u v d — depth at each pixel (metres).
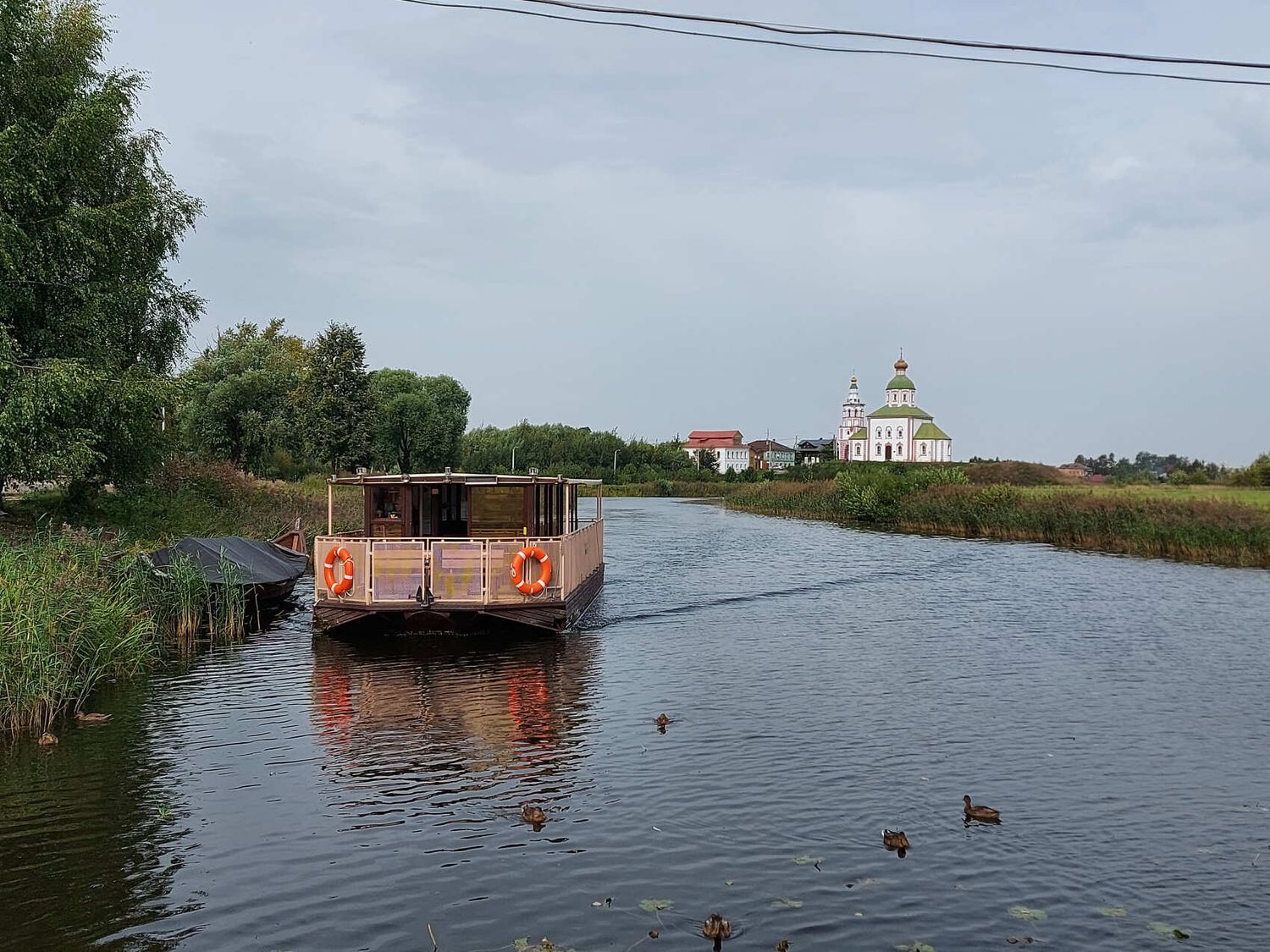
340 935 7.85
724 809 10.56
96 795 10.98
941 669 17.66
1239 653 19.23
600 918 8.11
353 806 10.63
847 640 20.75
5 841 9.71
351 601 19.70
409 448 83.56
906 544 46.31
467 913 8.21
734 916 8.16
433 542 19.45
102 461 28.91
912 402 168.25
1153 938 7.84
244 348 75.56
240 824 10.14
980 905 8.39
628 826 10.09
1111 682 16.66
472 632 20.44
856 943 7.72
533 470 21.98
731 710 14.71
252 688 16.00
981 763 12.19
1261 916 8.25
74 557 18.17
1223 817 10.45
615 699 15.34
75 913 8.22
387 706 14.88
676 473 133.75
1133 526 42.47
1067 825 10.20
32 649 13.77
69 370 25.02
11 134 25.48
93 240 27.16
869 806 10.70
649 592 28.73
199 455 45.38
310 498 46.16
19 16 27.12
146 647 17.67
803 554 41.09
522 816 10.25
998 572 34.22
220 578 21.59
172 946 7.68
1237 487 66.00
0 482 27.86
